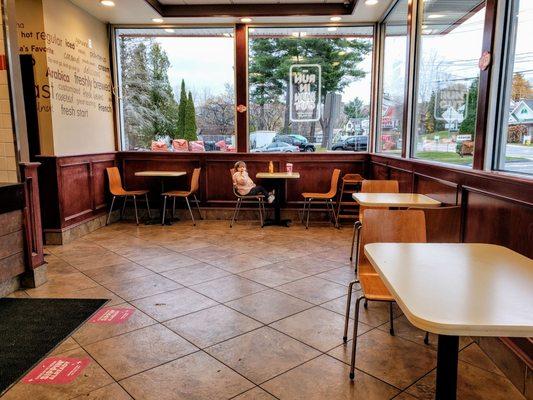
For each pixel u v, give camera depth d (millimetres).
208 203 6625
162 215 6238
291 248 4809
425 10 4242
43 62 4781
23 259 3492
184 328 2775
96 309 3074
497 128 2713
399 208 3359
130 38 6539
